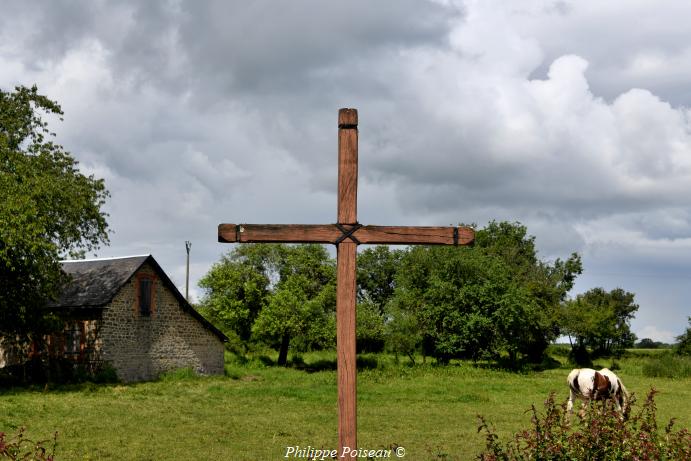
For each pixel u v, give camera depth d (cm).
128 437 1561
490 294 4528
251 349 4969
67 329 3253
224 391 2731
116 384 3078
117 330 3234
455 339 4503
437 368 4238
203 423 1794
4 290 2852
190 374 3478
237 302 4822
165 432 1639
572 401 1862
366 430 1688
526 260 6681
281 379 3562
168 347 3497
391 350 4700
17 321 2984
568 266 6619
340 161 766
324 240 765
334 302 4816
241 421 1838
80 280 3409
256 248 4938
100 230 3072
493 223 7256
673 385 3266
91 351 3181
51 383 2950
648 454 726
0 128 2909
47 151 2970
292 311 4600
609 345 6775
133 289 3341
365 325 4650
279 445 1474
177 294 3556
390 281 7844
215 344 3762
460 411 2083
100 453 1370
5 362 3375
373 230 764
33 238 2638
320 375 3866
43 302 3034
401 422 1828
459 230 768
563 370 4925
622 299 8681
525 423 1827
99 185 3100
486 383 3312
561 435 770
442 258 4738
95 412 2011
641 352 7150
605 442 744
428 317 4644
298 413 2017
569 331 5906
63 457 1318
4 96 2961
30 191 2675
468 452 1391
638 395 2623
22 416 1881
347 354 747
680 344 5791
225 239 767
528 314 4653
